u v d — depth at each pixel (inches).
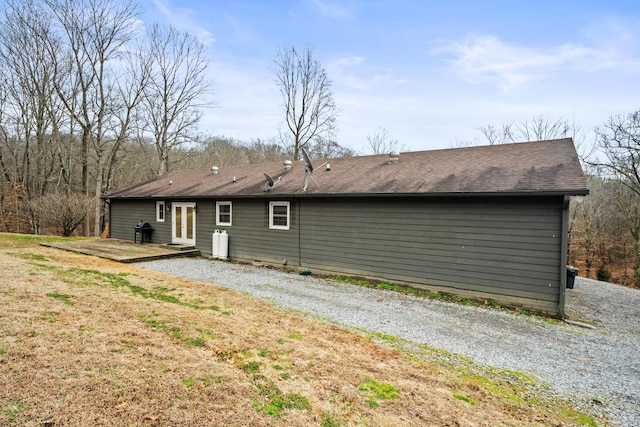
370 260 365.7
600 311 313.7
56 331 150.0
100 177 861.8
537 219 280.2
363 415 117.9
